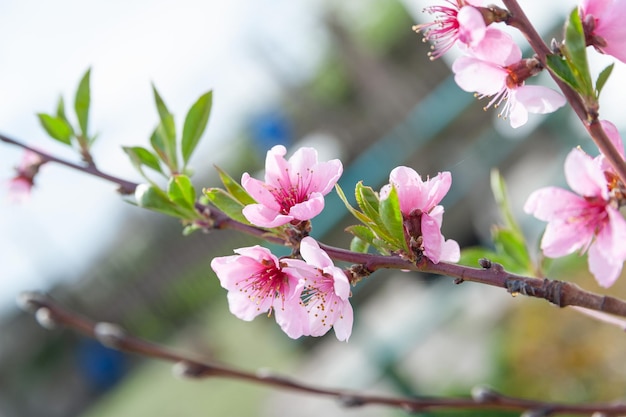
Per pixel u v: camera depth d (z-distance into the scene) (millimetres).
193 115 2199
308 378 10586
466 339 7566
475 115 8836
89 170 2434
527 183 8766
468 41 1508
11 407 23906
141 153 2207
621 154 1576
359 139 16031
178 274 23922
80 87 2428
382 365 7176
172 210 1887
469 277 1515
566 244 1525
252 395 13359
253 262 1777
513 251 2453
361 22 16641
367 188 1535
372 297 10602
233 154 21359
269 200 1624
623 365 5586
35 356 24406
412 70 15281
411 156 8641
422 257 1531
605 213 1502
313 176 1667
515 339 6449
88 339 24453
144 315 24562
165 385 19047
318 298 1708
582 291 1443
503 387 6207
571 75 1434
